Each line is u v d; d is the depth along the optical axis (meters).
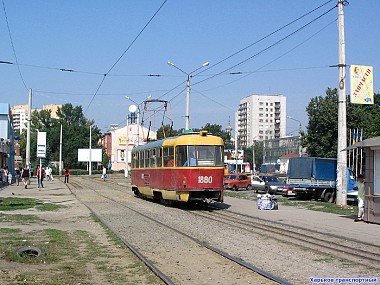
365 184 19.39
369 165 19.22
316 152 49.38
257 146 127.81
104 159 107.88
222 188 24.45
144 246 13.20
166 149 26.11
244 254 12.11
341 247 13.23
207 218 20.33
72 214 21.61
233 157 85.31
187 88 38.59
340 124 26.23
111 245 13.21
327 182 32.69
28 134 44.62
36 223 17.97
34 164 90.88
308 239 14.70
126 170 76.38
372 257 11.67
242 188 47.47
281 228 17.14
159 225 17.75
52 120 128.25
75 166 113.25
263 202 24.94
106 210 23.56
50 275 9.45
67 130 114.94
